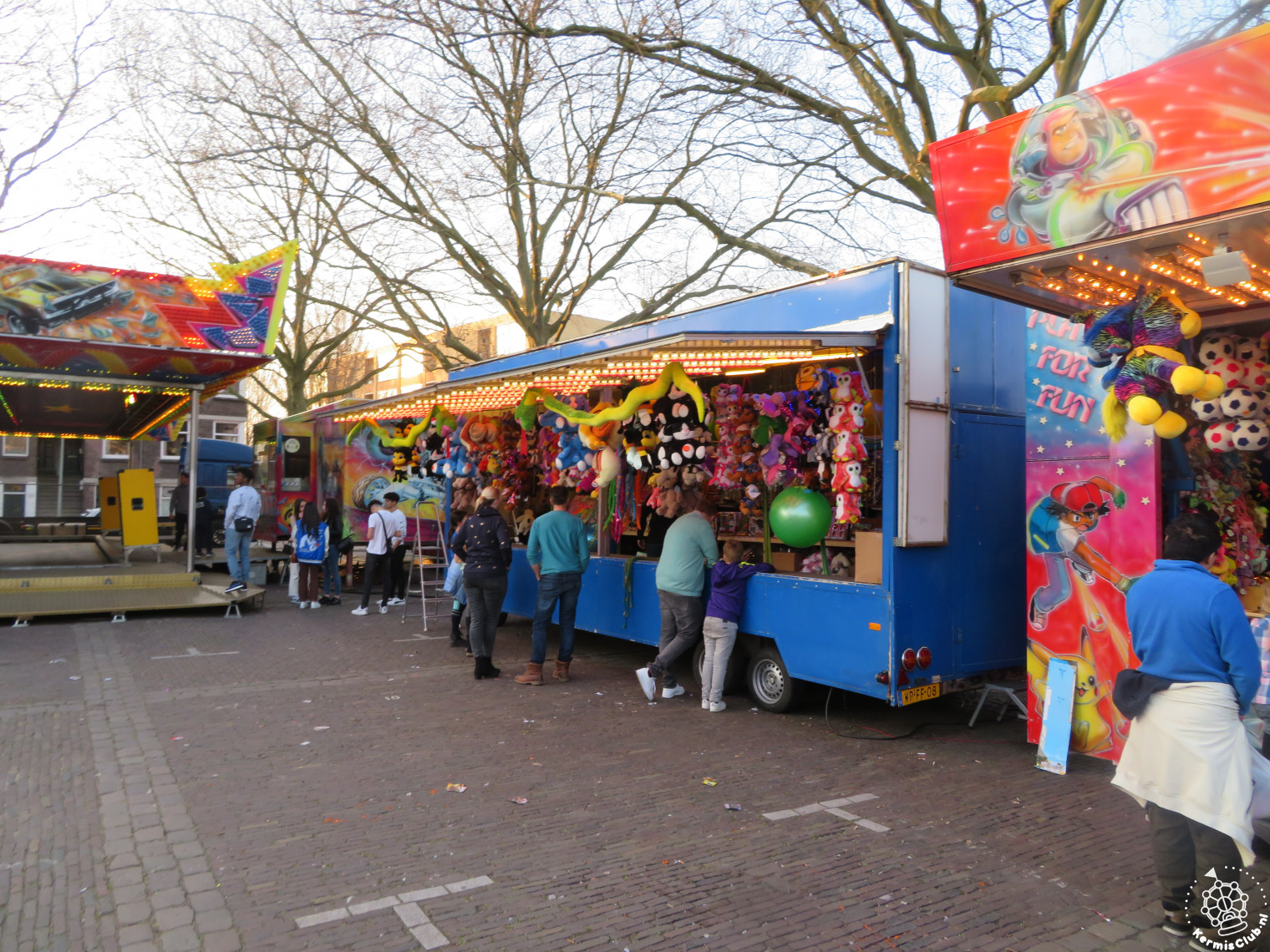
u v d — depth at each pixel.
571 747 5.87
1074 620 5.53
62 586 11.48
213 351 11.47
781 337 5.61
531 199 18.88
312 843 4.15
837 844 4.22
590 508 9.39
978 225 4.27
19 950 3.09
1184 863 3.29
